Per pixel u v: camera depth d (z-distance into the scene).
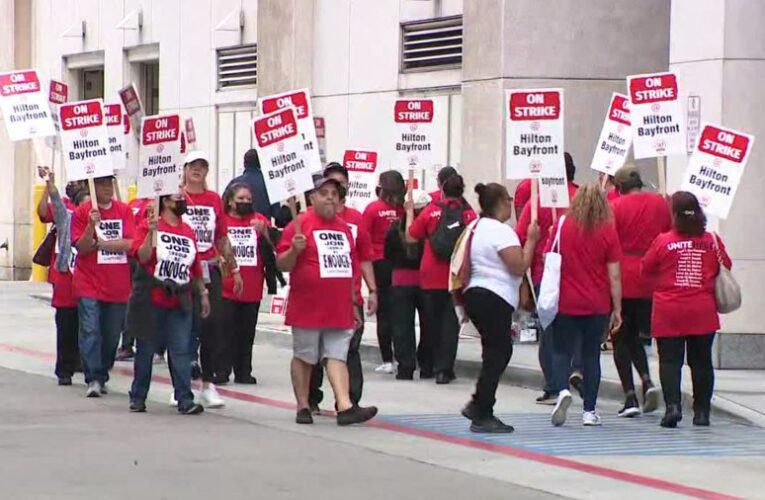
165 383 22.30
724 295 18.00
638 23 26.50
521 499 13.56
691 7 22.86
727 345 22.47
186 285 18.50
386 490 13.83
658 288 18.11
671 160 23.30
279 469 14.81
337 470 14.83
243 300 21.86
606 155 20.88
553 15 26.14
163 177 18.33
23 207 44.28
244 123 35.03
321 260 17.61
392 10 30.08
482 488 14.04
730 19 22.30
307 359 17.91
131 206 21.34
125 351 25.16
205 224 19.77
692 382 18.48
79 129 19.64
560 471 15.07
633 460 15.83
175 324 18.70
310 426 17.84
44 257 21.52
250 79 35.00
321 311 17.69
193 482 14.04
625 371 19.16
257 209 23.81
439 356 22.45
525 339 25.94
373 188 25.27
